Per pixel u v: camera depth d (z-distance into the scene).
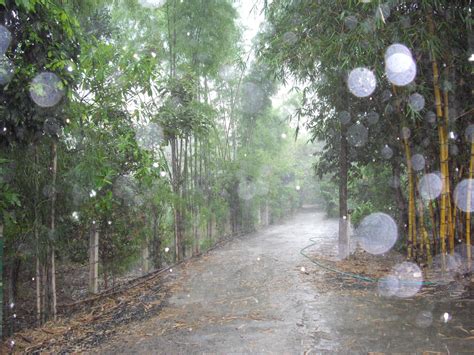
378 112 7.32
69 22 3.52
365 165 8.80
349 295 5.18
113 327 4.27
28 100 3.16
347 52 5.01
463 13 4.73
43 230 4.02
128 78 4.70
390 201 9.38
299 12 5.43
